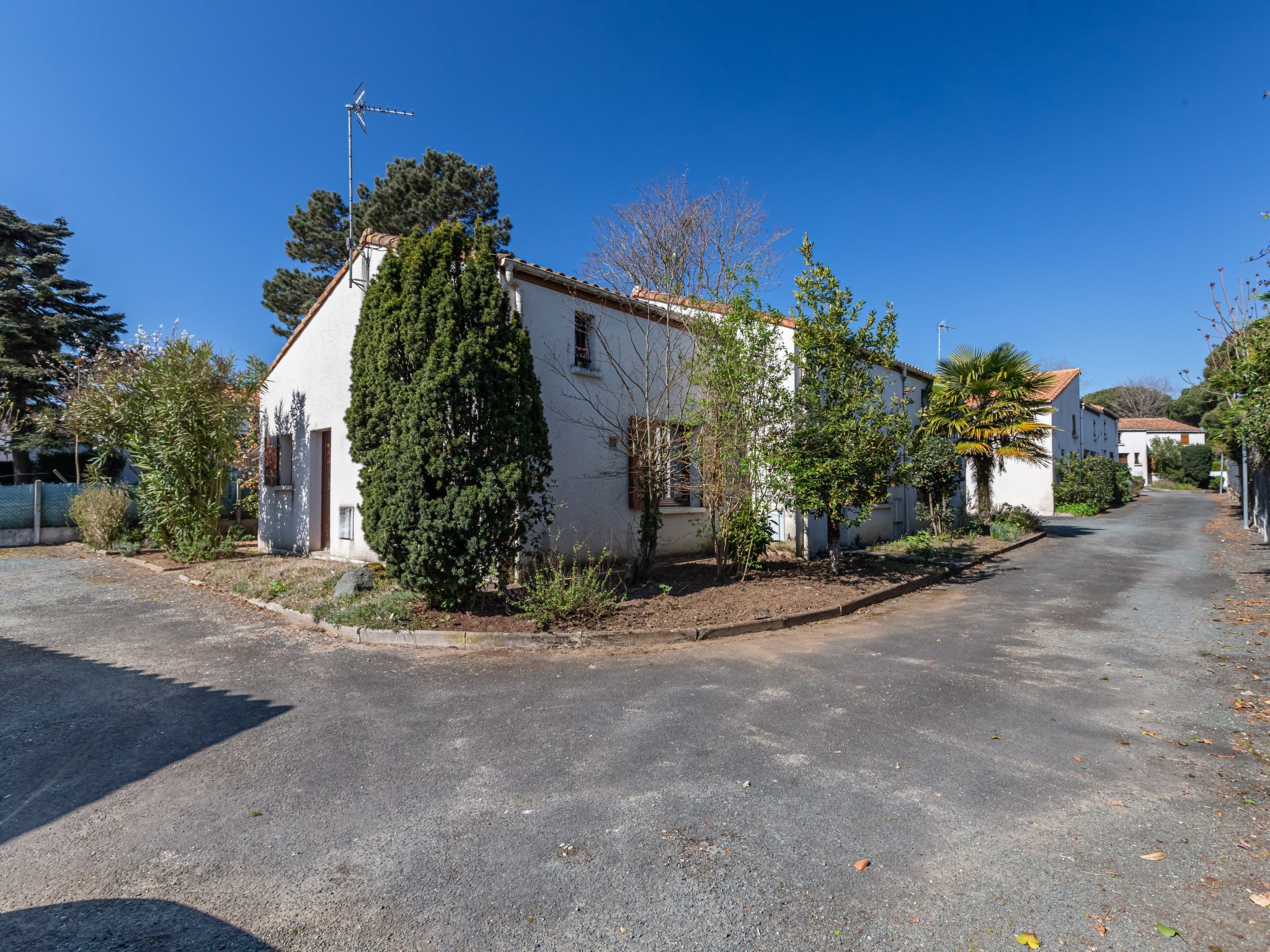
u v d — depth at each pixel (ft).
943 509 53.26
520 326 26.37
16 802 11.92
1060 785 12.33
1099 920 8.54
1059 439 90.79
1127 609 28.60
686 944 8.14
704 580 32.83
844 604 28.27
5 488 52.29
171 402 39.78
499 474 24.11
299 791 12.21
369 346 25.77
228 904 8.98
